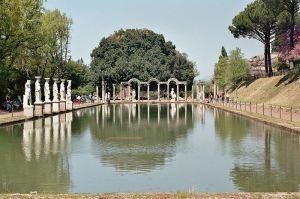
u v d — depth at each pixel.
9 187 17.72
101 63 126.62
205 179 19.08
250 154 25.47
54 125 44.34
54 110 62.56
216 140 32.12
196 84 129.25
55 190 17.25
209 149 27.62
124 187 17.73
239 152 26.27
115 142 31.28
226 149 27.59
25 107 49.94
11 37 55.53
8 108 58.91
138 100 119.31
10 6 53.97
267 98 77.62
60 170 21.09
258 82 94.38
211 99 107.56
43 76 73.69
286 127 37.28
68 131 38.62
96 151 26.95
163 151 26.95
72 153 26.17
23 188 17.58
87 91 111.62
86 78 119.25
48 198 13.51
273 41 94.94
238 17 92.31
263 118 47.16
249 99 85.81
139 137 34.38
